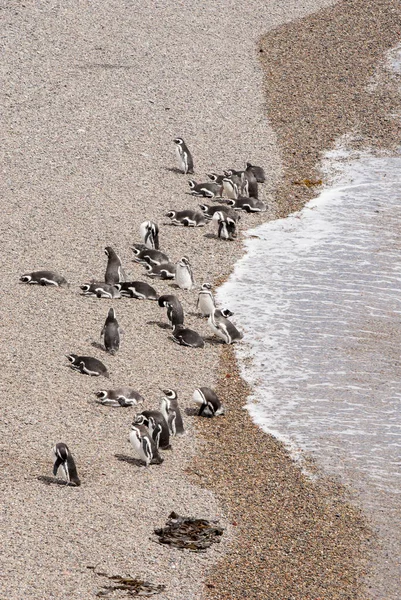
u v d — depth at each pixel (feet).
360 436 60.80
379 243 90.07
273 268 84.28
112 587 43.14
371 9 148.15
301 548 49.01
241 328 73.92
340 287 81.20
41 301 74.08
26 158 100.94
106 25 138.72
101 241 85.35
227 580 45.34
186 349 70.13
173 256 84.64
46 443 55.83
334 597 45.29
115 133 108.78
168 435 57.21
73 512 48.85
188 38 137.59
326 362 69.56
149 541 47.34
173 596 43.32
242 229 92.17
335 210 97.04
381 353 71.00
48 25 136.05
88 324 71.36
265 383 66.69
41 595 42.01
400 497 54.70
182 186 98.53
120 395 60.90
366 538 50.67
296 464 57.41
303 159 108.06
